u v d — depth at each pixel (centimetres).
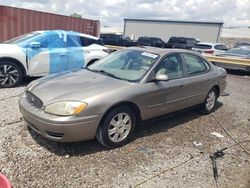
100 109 369
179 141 452
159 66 460
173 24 4038
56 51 759
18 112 519
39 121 359
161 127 505
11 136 415
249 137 495
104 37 2548
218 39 3775
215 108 658
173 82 476
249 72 1312
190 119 565
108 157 379
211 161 393
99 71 477
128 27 4456
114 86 402
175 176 348
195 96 538
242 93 858
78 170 343
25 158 359
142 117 436
